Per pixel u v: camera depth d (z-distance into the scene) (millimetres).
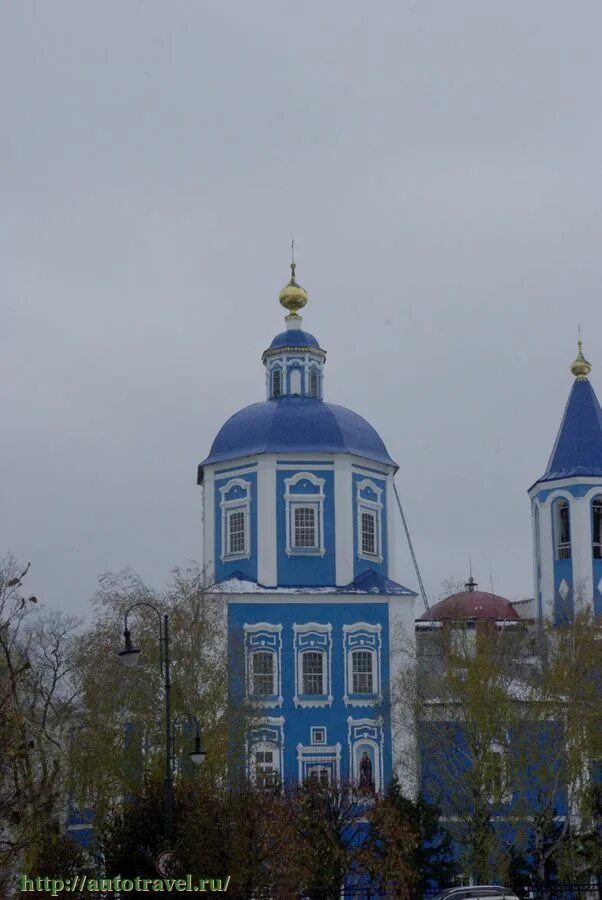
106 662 69875
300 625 86000
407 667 79000
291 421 90250
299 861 58375
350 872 65250
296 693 85062
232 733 70188
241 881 53406
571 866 68875
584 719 70938
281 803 59500
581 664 73250
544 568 95188
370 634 86438
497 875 68188
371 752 84875
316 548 88000
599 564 93312
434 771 74375
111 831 54906
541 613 94688
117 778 67312
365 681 85938
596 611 92188
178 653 70125
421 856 69438
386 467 91750
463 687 71250
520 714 71188
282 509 88375
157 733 68000
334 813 65625
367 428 92625
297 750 84250
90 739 67562
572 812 75375
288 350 93938
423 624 99188
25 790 46844
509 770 70062
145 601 72188
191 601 73375
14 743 45906
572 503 94125
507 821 71500
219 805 53250
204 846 51375
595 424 96438
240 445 90188
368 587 87188
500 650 75125
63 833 68438
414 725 75375
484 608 105562
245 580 87438
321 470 89125
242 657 76500
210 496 90750
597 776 74500
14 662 70062
